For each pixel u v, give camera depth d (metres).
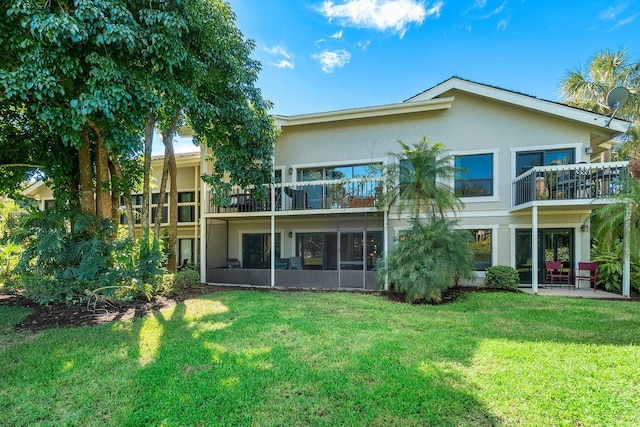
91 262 7.57
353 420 2.96
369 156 12.14
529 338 5.10
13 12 5.56
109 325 6.08
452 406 3.13
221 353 4.57
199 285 11.26
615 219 8.38
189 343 5.03
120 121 7.30
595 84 14.30
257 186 10.88
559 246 10.69
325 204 11.23
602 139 11.23
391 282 9.41
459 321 6.23
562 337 5.14
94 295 7.12
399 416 3.01
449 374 3.81
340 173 12.52
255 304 7.88
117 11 6.12
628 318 6.30
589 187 9.07
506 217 10.90
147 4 6.87
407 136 11.83
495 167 11.02
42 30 5.59
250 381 3.70
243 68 10.05
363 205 10.91
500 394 3.33
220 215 11.88
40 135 9.52
